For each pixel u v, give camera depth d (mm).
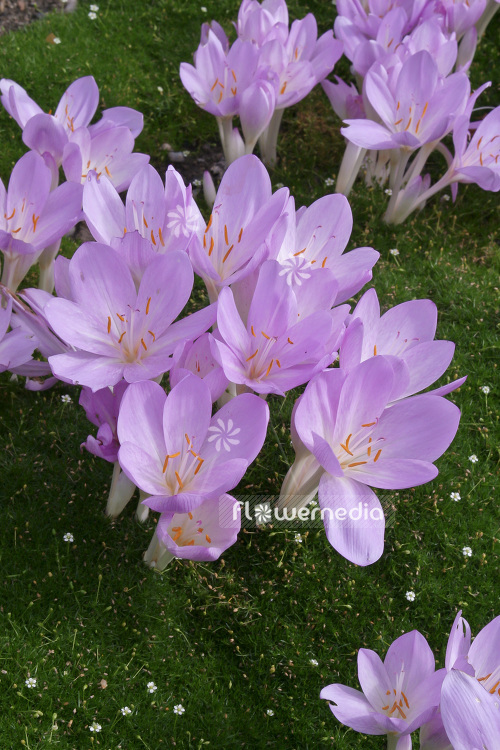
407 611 938
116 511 927
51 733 826
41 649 863
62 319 812
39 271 1059
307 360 812
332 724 875
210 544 812
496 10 1460
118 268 810
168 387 1035
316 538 955
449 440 803
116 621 893
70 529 927
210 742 850
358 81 1318
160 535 786
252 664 896
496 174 1122
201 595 919
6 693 841
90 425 1003
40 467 969
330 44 1206
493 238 1274
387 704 790
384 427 813
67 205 943
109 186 875
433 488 1002
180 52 1492
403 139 1128
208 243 862
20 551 907
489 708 670
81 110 1082
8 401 1011
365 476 807
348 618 924
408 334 865
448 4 1300
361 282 864
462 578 958
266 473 984
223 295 797
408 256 1221
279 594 929
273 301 800
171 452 793
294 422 835
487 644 765
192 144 1388
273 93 1117
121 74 1406
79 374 807
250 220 862
